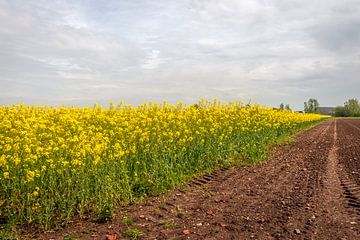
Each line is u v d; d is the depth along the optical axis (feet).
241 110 62.13
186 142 39.91
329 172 40.60
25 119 37.11
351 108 462.60
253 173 39.50
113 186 27.50
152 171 32.48
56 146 27.68
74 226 22.72
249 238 20.77
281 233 21.52
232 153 46.47
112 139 33.35
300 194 30.60
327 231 21.83
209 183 34.55
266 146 58.49
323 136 92.07
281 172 40.37
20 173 24.95
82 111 46.16
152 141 35.94
